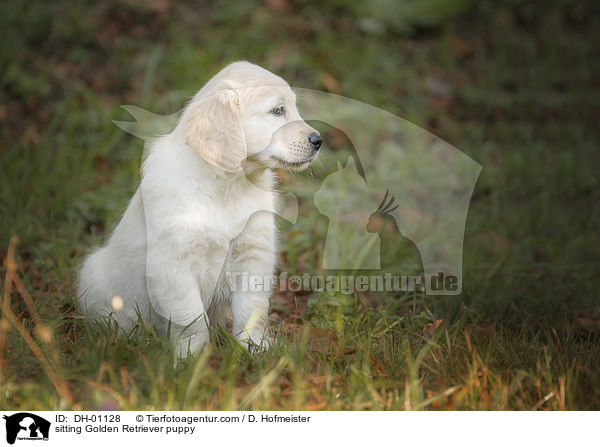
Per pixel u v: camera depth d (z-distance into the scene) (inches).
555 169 319.6
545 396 140.4
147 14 388.2
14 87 325.1
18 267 210.1
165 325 170.9
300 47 382.6
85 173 275.1
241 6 402.6
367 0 425.1
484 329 183.5
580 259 241.9
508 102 383.9
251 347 165.6
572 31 453.7
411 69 394.0
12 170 267.1
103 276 177.5
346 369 151.4
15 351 151.6
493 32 440.8
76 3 381.7
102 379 142.6
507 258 235.9
